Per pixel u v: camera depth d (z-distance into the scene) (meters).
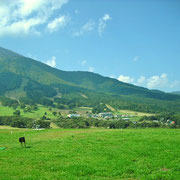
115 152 29.17
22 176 20.16
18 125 155.62
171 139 37.31
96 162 24.72
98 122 177.88
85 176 20.73
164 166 23.81
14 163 24.14
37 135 47.88
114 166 23.34
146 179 19.91
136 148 31.20
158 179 20.06
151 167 23.33
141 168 22.88
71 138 40.38
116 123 170.25
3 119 175.62
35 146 33.59
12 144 36.78
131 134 43.53
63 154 28.12
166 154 28.17
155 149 30.67
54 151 29.95
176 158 26.59
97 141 36.72
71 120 194.75
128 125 169.25
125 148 31.34
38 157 26.66
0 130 62.28
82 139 38.66
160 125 160.88
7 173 20.86
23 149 31.34
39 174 20.88
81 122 175.25
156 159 26.22
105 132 48.00
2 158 26.14
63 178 19.92
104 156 27.42
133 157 26.97
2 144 37.12
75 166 23.08
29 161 25.00
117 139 38.03
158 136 40.75
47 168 22.72
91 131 52.19
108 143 35.03
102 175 21.20
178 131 48.62
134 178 20.61
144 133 45.12
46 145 34.22
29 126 151.12
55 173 21.23
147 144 33.78
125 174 21.31
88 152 29.27
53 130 57.88
